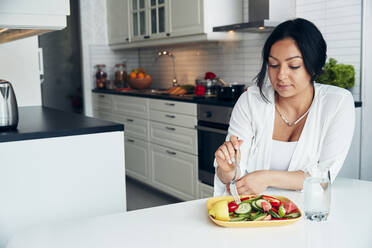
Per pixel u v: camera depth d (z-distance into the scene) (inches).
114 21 189.9
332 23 115.6
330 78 107.7
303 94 54.5
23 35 97.8
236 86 118.8
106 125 80.3
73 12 189.8
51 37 185.8
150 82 182.7
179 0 143.9
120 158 82.0
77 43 192.4
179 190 139.9
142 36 168.4
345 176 109.2
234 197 41.5
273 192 49.2
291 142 55.6
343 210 41.8
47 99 188.2
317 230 36.3
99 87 192.7
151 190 159.2
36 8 72.9
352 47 111.0
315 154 54.5
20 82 128.3
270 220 37.1
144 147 158.4
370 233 35.5
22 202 72.9
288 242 33.7
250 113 58.4
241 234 35.5
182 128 134.3
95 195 80.0
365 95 110.0
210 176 123.0
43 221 75.0
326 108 53.3
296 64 48.1
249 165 58.4
